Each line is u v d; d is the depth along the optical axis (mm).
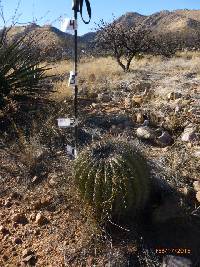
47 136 5910
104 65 13219
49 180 5055
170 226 4219
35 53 7930
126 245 4062
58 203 4691
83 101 7695
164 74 11414
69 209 4562
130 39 14016
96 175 3959
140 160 4156
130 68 13320
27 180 5141
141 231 4191
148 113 6656
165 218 4219
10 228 4531
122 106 7305
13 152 5641
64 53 15727
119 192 3963
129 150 4164
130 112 6863
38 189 4977
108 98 7875
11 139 6031
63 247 4164
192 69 12219
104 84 9297
